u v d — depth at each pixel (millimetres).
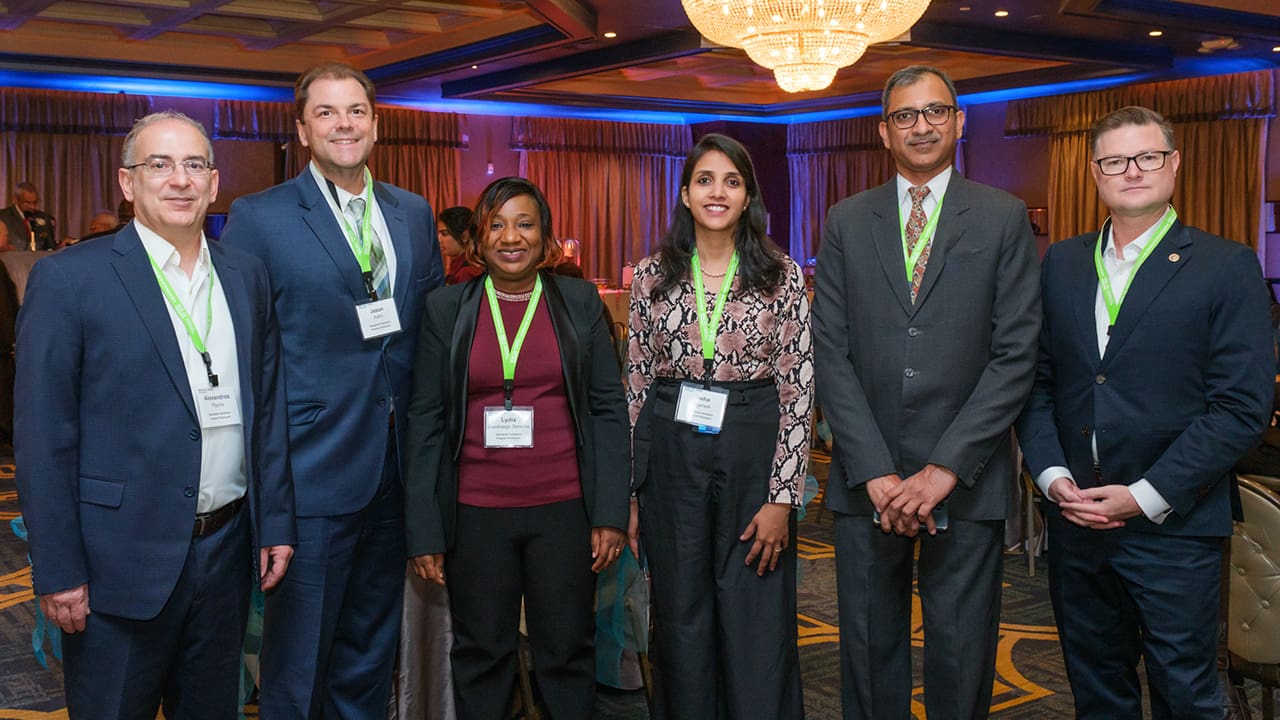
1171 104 10875
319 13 8961
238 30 9641
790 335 2545
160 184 1999
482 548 2494
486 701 2561
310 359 2420
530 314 2535
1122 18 7941
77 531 1975
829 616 4020
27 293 1993
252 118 11469
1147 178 2193
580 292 2605
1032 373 2342
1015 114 12039
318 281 2406
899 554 2447
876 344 2381
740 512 2525
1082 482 2342
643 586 3074
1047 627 3861
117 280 2014
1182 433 2211
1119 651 2414
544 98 12414
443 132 12758
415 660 2723
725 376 2520
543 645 2561
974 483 2354
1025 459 2424
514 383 2488
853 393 2402
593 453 2564
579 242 13852
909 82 2346
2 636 3793
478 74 10906
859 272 2416
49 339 1948
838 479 2500
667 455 2549
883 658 2457
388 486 2529
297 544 2279
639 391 2643
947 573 2381
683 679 2566
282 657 2432
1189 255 2223
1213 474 2154
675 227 2596
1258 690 3188
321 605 2428
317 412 2418
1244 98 10438
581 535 2543
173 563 2023
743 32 6684
